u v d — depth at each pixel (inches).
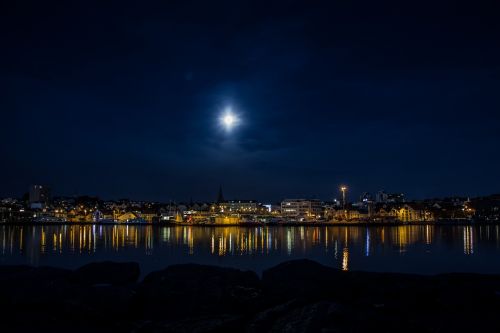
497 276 837.2
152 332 616.1
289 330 536.4
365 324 540.1
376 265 2204.7
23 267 812.0
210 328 604.4
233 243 4237.2
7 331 606.5
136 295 706.8
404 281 798.5
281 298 732.7
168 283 762.8
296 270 802.8
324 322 536.4
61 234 6146.7
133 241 4579.2
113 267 846.5
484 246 3590.1
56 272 789.9
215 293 732.0
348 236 5447.8
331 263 2320.4
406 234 5949.8
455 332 613.9
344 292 753.6
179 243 4279.0
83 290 693.9
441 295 748.0
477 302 729.0
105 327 647.8
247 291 739.4
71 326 641.0
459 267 2103.8
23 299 667.4
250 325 599.8
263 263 2417.6
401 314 690.2
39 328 624.7
